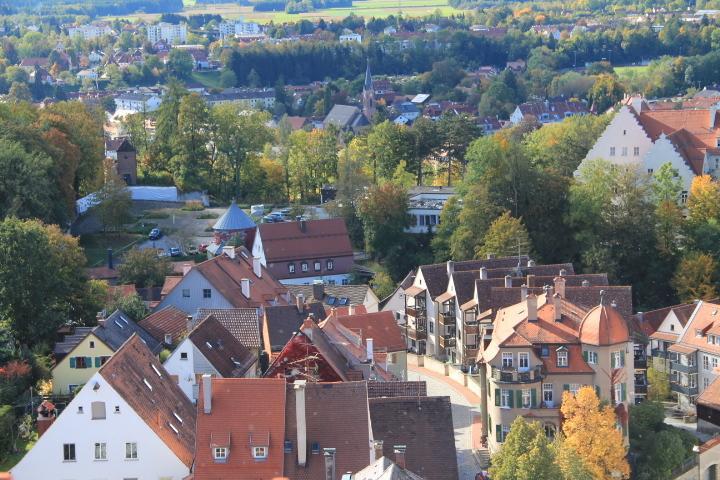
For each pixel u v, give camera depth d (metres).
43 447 131.12
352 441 129.50
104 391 130.62
